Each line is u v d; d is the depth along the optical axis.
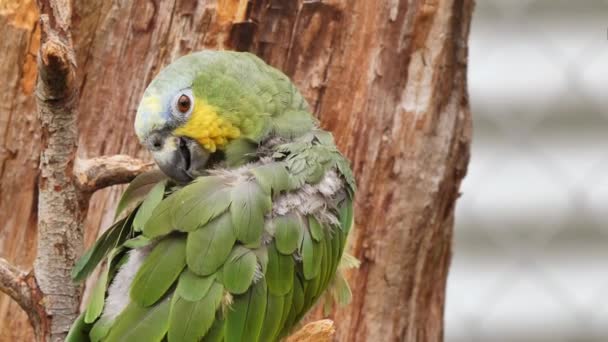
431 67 5.62
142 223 4.32
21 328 5.29
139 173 4.73
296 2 5.43
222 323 4.21
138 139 5.15
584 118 8.02
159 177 4.80
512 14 8.16
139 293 4.12
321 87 5.49
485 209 8.21
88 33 5.27
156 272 4.16
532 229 8.12
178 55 5.35
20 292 4.46
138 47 5.33
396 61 5.58
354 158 5.57
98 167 4.62
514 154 8.15
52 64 4.06
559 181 8.07
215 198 4.32
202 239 4.22
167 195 4.55
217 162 4.95
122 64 5.32
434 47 5.61
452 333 8.30
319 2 5.44
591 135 8.01
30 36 5.21
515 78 8.13
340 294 5.20
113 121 5.33
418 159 5.66
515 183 8.15
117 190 5.33
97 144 5.32
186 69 4.85
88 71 5.30
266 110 4.95
